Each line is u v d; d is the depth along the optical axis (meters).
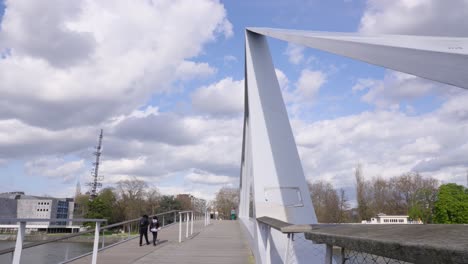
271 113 8.07
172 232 14.91
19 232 4.29
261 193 7.30
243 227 15.28
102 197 55.75
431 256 1.07
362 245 1.54
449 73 2.36
